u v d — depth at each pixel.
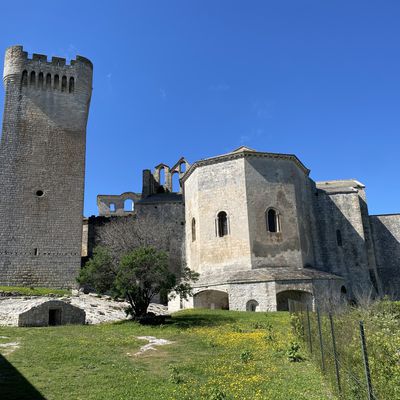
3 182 45.28
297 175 42.12
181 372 14.42
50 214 46.00
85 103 51.09
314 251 43.62
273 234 38.59
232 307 34.47
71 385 12.85
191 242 43.72
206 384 12.72
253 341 19.83
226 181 40.44
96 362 16.02
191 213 44.34
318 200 47.12
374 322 12.59
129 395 11.79
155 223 50.88
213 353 17.64
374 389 8.09
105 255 29.58
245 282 34.56
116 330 24.34
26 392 12.16
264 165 40.34
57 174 47.41
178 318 28.98
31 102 48.66
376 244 51.31
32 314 26.70
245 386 12.27
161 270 27.34
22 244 44.25
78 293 41.56
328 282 36.19
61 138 48.66
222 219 40.25
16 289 39.19
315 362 14.38
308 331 16.28
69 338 21.27
